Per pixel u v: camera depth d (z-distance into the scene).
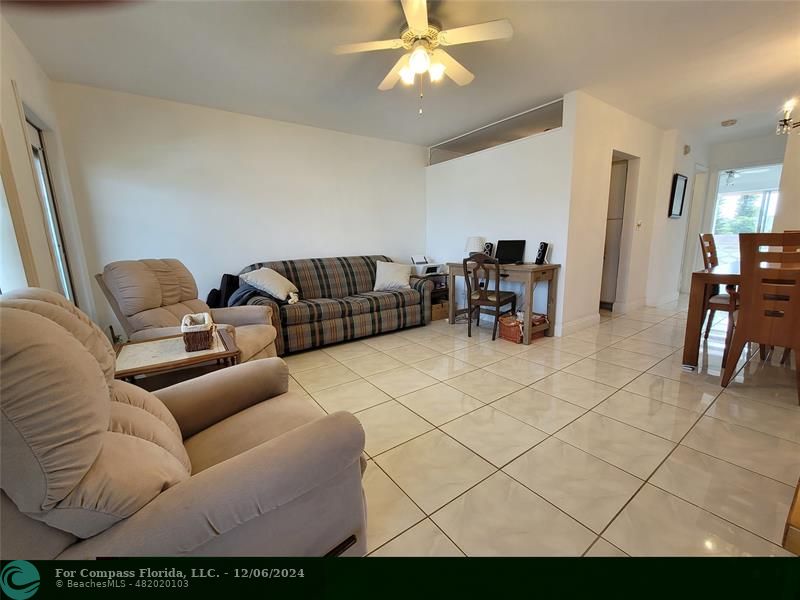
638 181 4.16
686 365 2.61
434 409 2.11
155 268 2.35
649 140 4.18
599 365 2.74
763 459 1.57
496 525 1.26
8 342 0.54
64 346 0.66
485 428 1.89
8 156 1.73
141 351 1.68
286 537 0.83
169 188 3.23
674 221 4.82
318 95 3.09
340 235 4.34
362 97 3.14
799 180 3.45
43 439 0.56
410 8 1.68
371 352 3.22
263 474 0.75
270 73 2.65
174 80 2.75
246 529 0.76
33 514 0.58
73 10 1.87
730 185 5.61
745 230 5.58
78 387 0.63
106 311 3.07
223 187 3.50
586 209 3.52
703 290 2.47
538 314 3.62
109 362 0.99
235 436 1.14
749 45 2.39
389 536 1.22
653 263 4.67
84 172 2.87
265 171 3.72
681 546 1.16
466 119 3.78
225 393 1.30
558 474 1.52
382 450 1.72
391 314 3.77
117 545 0.62
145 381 1.79
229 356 1.66
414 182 4.91
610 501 1.36
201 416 1.25
